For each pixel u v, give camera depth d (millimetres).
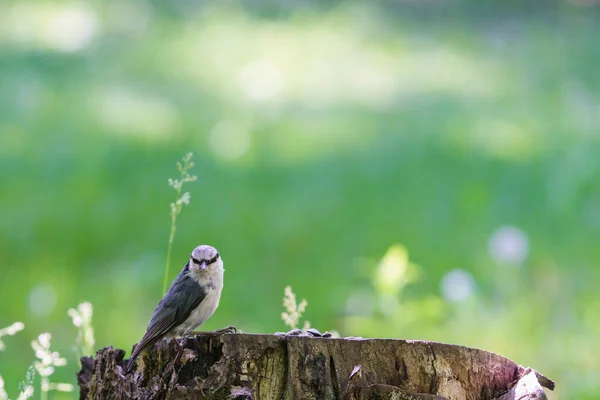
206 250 6637
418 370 5375
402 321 9992
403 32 30375
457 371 5430
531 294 11641
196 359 5457
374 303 10281
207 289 6605
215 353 5430
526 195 15656
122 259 13055
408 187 16047
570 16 32031
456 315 10688
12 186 14898
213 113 20562
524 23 31750
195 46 27109
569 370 9984
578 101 22250
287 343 5312
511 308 11062
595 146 18328
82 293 11703
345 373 5305
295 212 14758
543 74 25281
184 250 13398
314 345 5320
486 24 31781
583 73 25234
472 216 14602
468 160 17562
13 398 9008
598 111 21453
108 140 17625
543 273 12164
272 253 13359
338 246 13562
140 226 14023
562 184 15828
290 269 12828
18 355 10211
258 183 16000
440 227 14234
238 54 26844
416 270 11172
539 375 5727
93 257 13172
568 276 12242
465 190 15383
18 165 15914
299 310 6211
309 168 16875
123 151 16984
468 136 19281
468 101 22688
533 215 14781
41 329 10789
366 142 18703
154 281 12211
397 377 5348
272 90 23016
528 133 19547
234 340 5332
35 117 18891
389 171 16875
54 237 13469
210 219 14344
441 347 5422
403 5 34031
